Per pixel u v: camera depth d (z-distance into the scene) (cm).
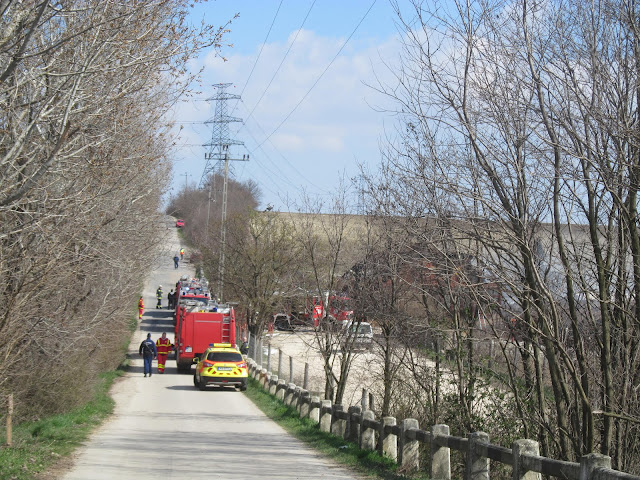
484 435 992
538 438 1280
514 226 1088
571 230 1152
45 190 1316
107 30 1197
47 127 1302
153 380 3653
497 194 1102
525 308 1113
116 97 1273
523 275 1117
